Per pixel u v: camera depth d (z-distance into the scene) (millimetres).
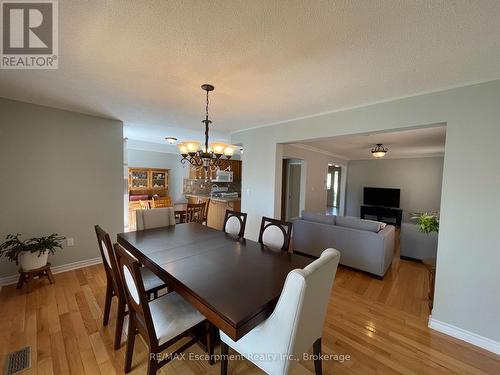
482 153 1834
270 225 2480
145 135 4809
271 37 1345
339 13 1130
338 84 1985
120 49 1507
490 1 1025
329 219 3730
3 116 2566
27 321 2037
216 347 1811
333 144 4965
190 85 2066
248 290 1363
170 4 1099
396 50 1451
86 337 1856
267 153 3594
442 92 2010
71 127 3029
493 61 1540
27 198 2762
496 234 1800
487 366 1670
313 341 1382
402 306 2412
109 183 3404
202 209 4707
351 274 3232
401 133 3676
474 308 1901
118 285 1684
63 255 3061
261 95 2281
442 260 2033
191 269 1645
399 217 6734
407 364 1668
